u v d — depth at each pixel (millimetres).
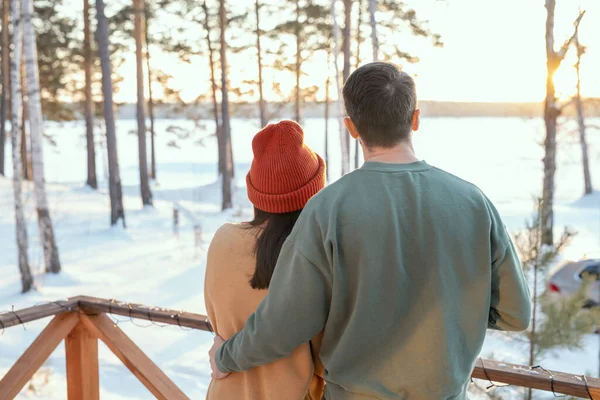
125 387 5605
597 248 13055
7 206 22641
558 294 3809
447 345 1146
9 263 14305
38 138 12781
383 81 1197
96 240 17516
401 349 1171
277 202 1310
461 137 73438
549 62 13422
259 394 1390
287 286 1183
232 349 1326
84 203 25297
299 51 30812
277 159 1301
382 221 1142
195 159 56094
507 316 1213
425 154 50562
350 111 1240
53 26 25141
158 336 7805
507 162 42906
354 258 1147
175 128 33688
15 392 2252
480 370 1639
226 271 1388
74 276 12680
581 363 5512
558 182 31984
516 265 1190
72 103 30688
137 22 25656
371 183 1180
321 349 1271
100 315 2482
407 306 1156
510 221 18172
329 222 1152
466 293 1156
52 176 40281
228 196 24422
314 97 33406
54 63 26359
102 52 19062
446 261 1136
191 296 10852
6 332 7613
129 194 30875
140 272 13109
